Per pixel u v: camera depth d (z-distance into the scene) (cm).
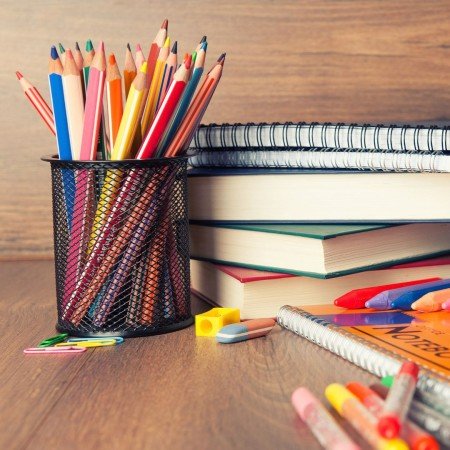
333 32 146
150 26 144
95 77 96
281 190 107
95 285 98
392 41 146
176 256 102
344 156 104
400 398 67
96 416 75
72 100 98
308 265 101
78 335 99
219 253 110
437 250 111
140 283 99
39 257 146
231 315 100
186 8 144
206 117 145
